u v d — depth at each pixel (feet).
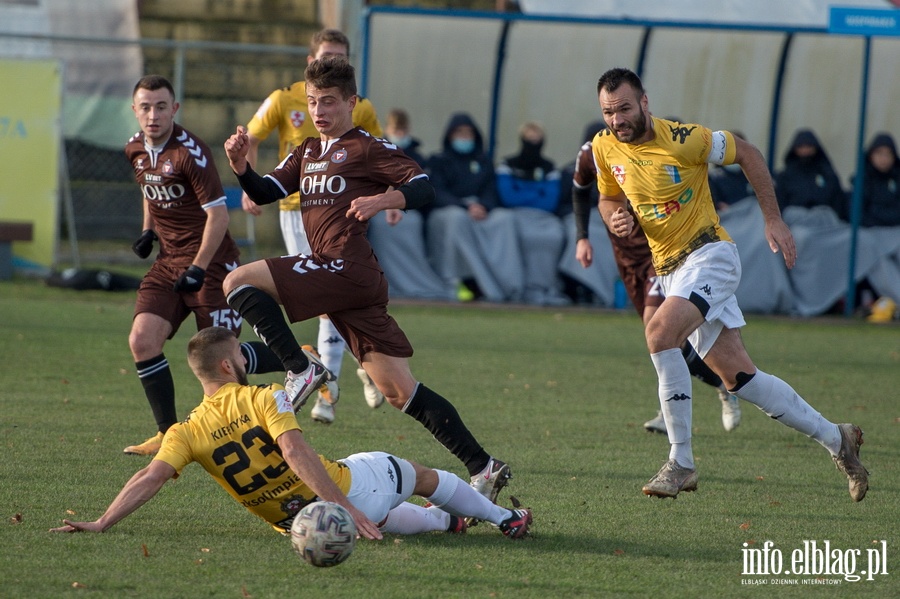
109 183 191.93
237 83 198.90
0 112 160.15
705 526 56.34
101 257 183.83
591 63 176.14
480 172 163.32
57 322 125.80
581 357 119.44
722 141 61.31
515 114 177.68
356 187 58.18
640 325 148.05
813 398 99.30
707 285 60.54
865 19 145.89
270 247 194.49
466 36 173.27
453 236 158.40
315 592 43.60
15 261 162.50
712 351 61.93
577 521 56.54
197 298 71.10
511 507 58.90
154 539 50.39
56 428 74.23
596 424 84.69
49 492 57.93
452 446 56.34
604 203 67.15
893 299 161.99
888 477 69.87
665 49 174.29
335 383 79.36
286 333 56.59
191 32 197.06
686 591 45.47
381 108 176.14
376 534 45.93
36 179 161.58
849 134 178.40
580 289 163.02
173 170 69.10
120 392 88.79
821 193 165.68
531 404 92.17
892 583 47.67
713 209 63.10
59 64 161.58
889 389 105.50
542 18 156.35
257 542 50.52
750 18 171.22
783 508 60.85
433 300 157.69
